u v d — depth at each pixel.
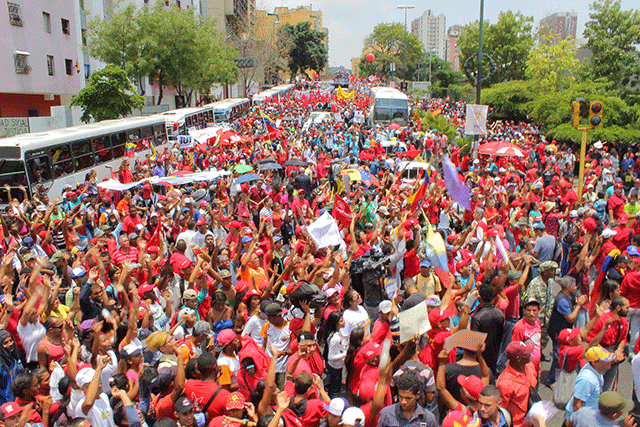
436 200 13.51
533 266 8.91
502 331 6.75
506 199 12.98
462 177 17.41
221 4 82.62
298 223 12.84
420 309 5.57
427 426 4.73
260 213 12.91
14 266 9.92
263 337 6.79
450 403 5.23
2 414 4.98
